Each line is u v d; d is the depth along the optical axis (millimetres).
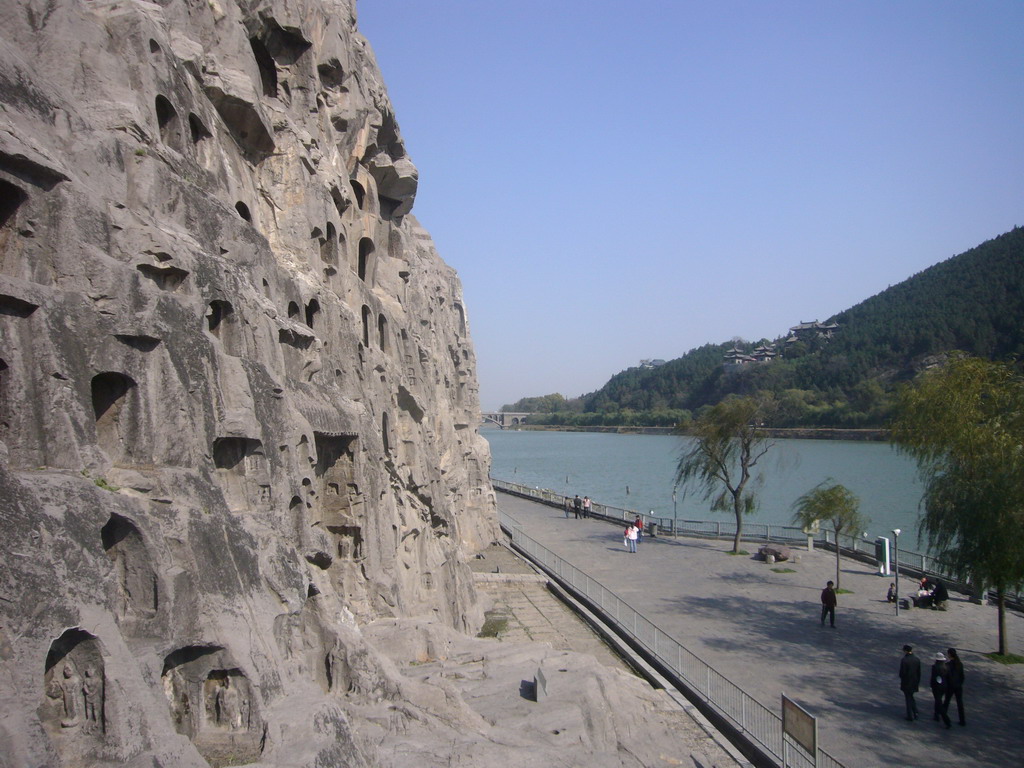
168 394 12266
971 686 24250
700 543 52094
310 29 23719
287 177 21688
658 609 33906
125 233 12414
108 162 12508
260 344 16078
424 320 41875
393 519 24797
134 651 10211
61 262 10969
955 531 27609
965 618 32312
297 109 23766
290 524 15664
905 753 19609
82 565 9453
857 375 138625
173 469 11977
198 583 11492
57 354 10297
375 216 30516
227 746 11141
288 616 13734
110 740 9125
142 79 14133
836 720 21641
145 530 10766
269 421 15594
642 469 133625
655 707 21875
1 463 8805
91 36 13445
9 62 10875
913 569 41344
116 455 11734
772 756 18953
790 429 135750
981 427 27875
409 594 26047
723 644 28594
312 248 22438
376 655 15977
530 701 17781
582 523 62375
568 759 15023
